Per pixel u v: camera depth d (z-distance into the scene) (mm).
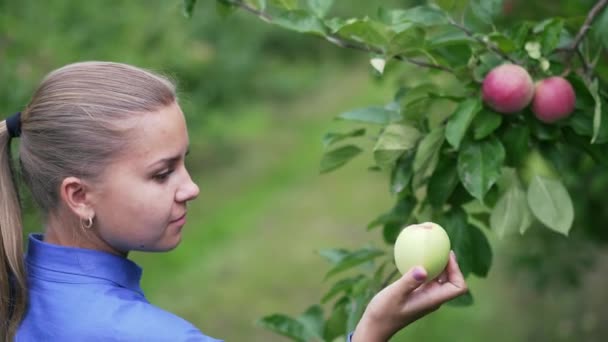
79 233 1525
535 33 1909
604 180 3307
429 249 1480
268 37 13766
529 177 1873
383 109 2027
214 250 7520
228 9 2113
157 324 1392
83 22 5953
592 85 1841
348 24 1826
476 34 1914
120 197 1467
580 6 2738
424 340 5309
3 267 1524
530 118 1898
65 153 1461
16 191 1579
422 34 1837
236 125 11109
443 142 1937
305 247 7258
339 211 8133
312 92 13320
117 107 1451
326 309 6004
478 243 1978
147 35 6840
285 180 9367
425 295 1417
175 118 1501
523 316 5316
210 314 6141
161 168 1478
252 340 5676
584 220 3562
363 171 9281
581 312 5062
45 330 1464
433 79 2713
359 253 2070
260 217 8258
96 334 1406
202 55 8641
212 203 8945
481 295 5727
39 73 4930
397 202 2107
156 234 1499
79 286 1483
